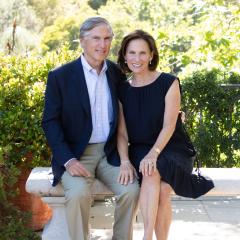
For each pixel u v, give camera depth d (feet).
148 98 11.85
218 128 19.40
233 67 23.88
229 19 24.68
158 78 11.93
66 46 16.71
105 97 11.95
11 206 13.44
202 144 19.36
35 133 14.33
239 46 23.97
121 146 11.87
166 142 11.50
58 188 11.80
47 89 11.76
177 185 11.25
